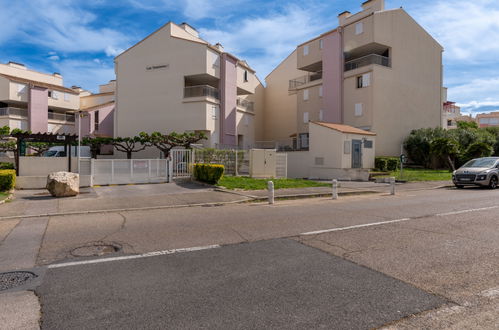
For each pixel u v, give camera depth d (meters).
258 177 19.39
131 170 16.36
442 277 4.22
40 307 3.45
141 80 31.42
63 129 41.19
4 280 4.21
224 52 30.83
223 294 3.75
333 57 30.80
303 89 34.69
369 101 27.77
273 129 40.69
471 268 4.54
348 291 3.81
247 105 35.59
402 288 3.88
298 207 10.42
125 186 15.59
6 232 7.04
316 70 35.91
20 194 13.06
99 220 8.36
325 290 3.84
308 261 4.88
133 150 30.81
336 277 4.24
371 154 23.66
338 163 21.88
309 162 24.02
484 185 15.89
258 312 3.32
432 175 22.06
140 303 3.53
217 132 30.30
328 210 9.65
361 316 3.23
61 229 7.29
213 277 4.27
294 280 4.15
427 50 32.06
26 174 14.94
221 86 30.81
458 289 3.85
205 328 3.02
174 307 3.44
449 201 11.35
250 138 35.88
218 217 8.62
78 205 10.63
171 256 5.18
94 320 3.18
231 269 4.56
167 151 26.47
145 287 3.96
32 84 37.66
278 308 3.40
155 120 30.66
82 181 15.31
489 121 72.12
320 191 14.40
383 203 11.16
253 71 36.31
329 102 31.05
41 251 5.53
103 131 36.47
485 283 4.02
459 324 3.08
